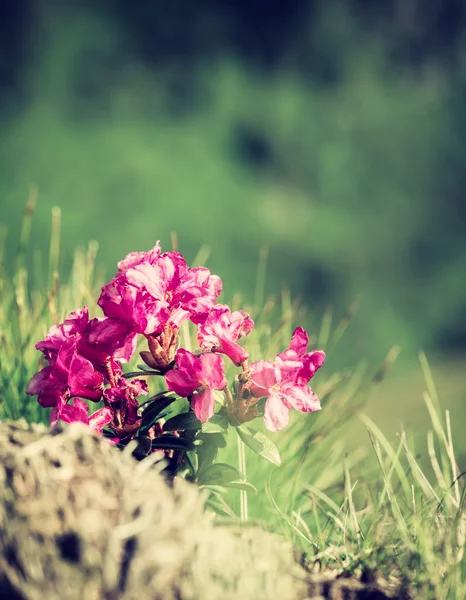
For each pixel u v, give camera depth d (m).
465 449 0.88
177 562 0.53
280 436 0.71
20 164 3.12
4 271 0.79
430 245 3.50
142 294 0.58
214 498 0.62
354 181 3.63
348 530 0.62
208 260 3.09
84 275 0.76
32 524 0.53
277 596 0.55
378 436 0.67
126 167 3.18
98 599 0.52
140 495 0.54
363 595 0.56
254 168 3.65
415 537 0.60
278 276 3.17
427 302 3.33
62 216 2.97
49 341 0.58
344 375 0.74
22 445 0.55
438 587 0.57
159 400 0.60
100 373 0.59
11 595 0.52
